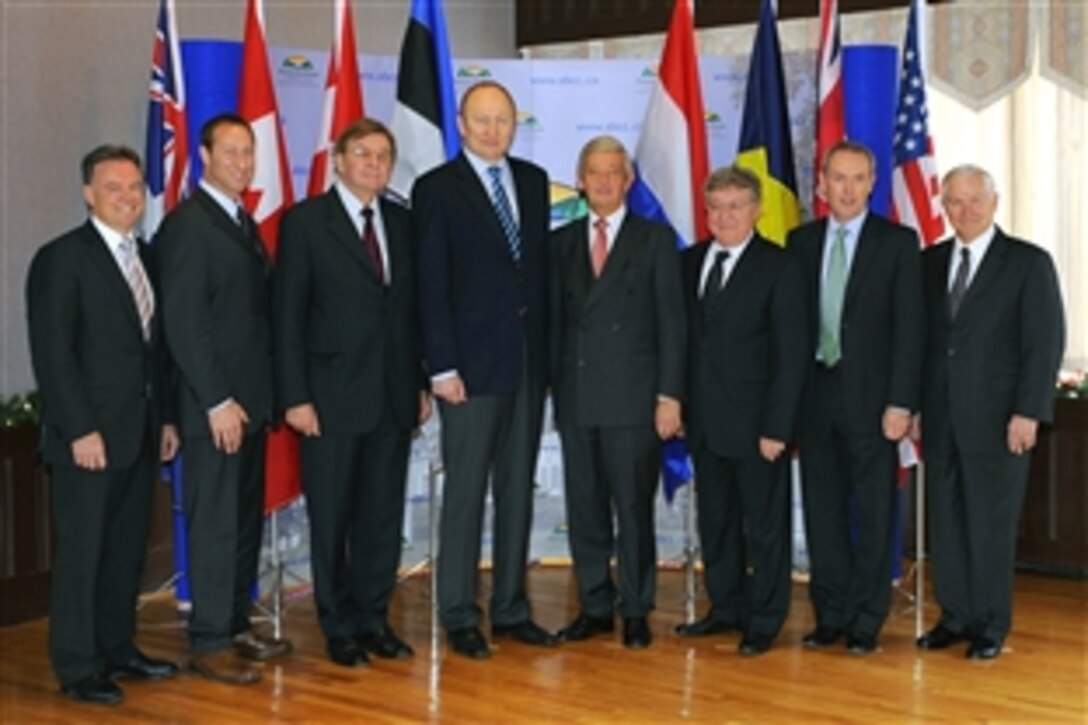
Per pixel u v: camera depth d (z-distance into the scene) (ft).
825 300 14.82
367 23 22.39
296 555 18.78
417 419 14.75
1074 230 20.20
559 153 19.36
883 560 14.93
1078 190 20.13
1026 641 15.57
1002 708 13.15
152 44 19.21
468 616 14.98
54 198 17.92
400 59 17.25
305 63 18.66
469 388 14.40
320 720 12.85
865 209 14.99
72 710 13.28
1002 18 20.48
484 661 14.64
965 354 14.61
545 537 19.79
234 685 13.93
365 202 14.46
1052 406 14.52
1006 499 14.74
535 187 14.80
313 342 14.37
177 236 13.75
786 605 15.10
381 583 14.93
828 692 13.60
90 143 18.37
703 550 15.52
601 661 14.65
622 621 16.15
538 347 14.76
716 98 19.24
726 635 15.65
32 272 13.46
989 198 14.57
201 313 13.70
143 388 13.70
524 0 24.85
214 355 13.75
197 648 14.33
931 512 15.19
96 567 13.58
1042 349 14.35
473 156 14.53
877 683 13.91
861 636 14.94
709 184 14.73
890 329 14.66
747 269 14.69
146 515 14.11
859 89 18.01
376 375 14.33
